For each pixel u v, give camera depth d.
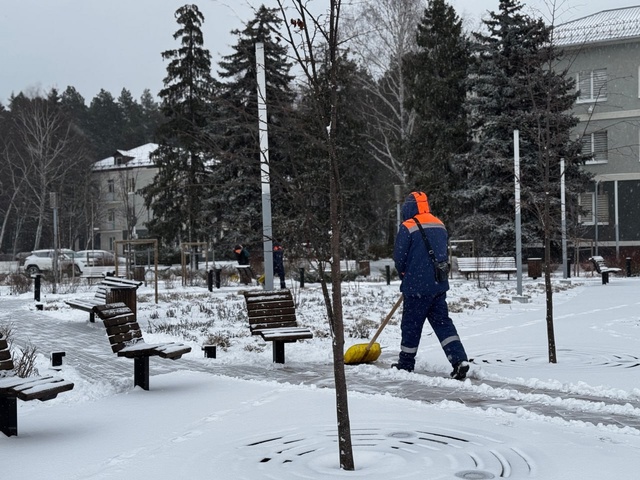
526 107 32.31
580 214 32.00
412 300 8.25
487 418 5.75
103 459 4.76
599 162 40.31
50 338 12.52
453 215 34.59
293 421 5.73
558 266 35.28
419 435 5.19
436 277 8.10
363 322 14.24
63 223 59.03
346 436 4.41
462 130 34.53
